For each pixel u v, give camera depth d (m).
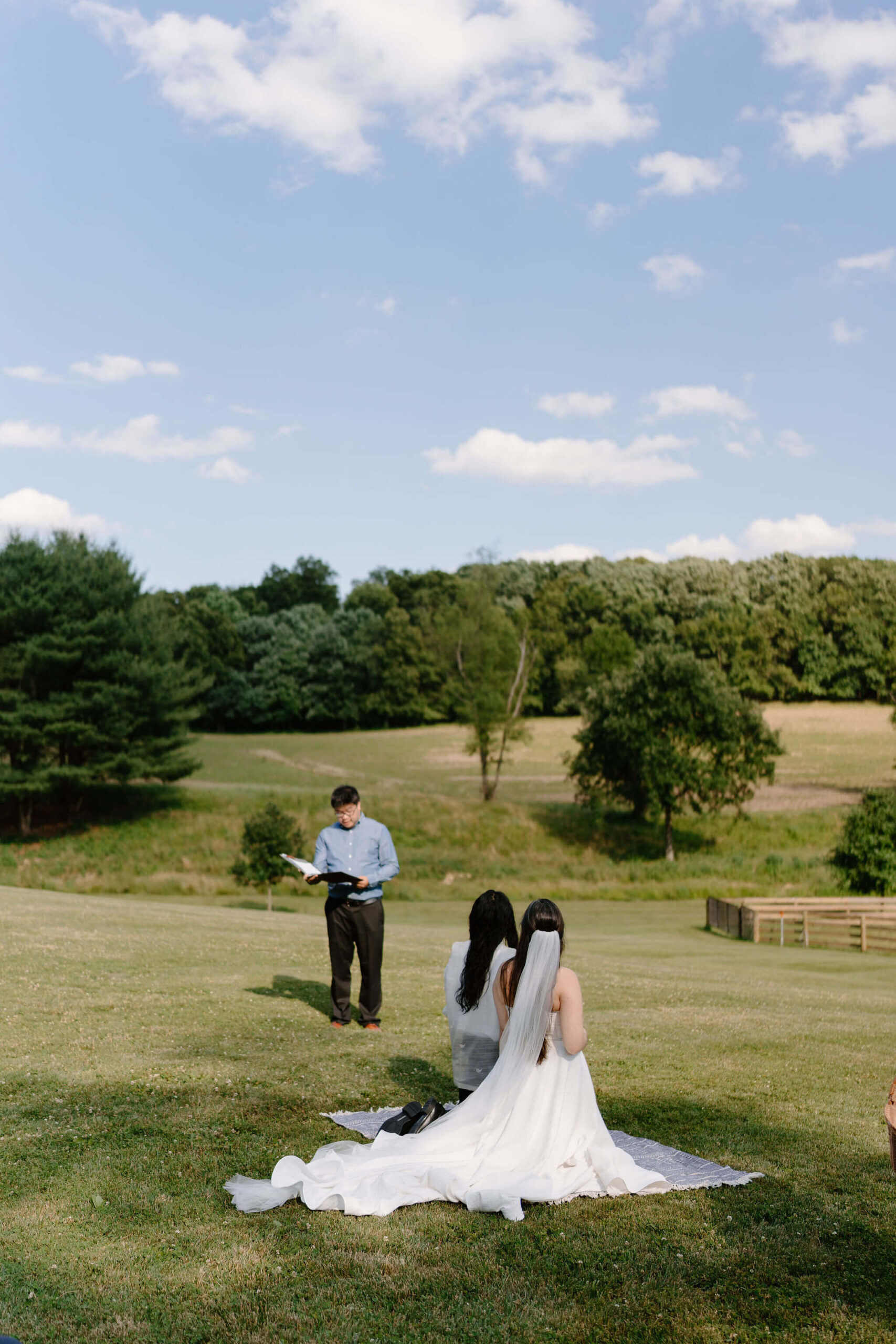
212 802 57.16
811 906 29.89
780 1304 4.02
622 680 52.00
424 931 23.02
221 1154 5.50
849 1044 9.50
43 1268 4.12
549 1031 5.34
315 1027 8.81
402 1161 5.21
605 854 50.78
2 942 12.46
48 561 54.22
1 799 56.38
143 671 53.62
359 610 110.06
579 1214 4.88
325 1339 3.65
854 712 91.81
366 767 75.62
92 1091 6.52
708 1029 9.90
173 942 14.01
